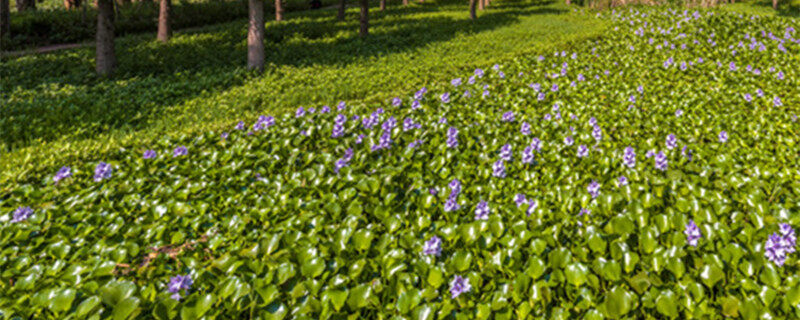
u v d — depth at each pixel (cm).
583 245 348
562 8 2933
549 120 688
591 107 766
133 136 761
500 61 1210
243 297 303
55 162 616
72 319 288
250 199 483
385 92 995
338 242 364
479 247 354
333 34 1959
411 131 642
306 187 492
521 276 306
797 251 334
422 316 286
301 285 313
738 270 313
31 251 393
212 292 308
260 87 1077
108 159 632
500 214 405
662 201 419
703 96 820
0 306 303
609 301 281
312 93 990
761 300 284
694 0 2253
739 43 1308
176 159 598
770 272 300
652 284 298
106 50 1222
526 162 512
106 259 356
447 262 341
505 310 293
